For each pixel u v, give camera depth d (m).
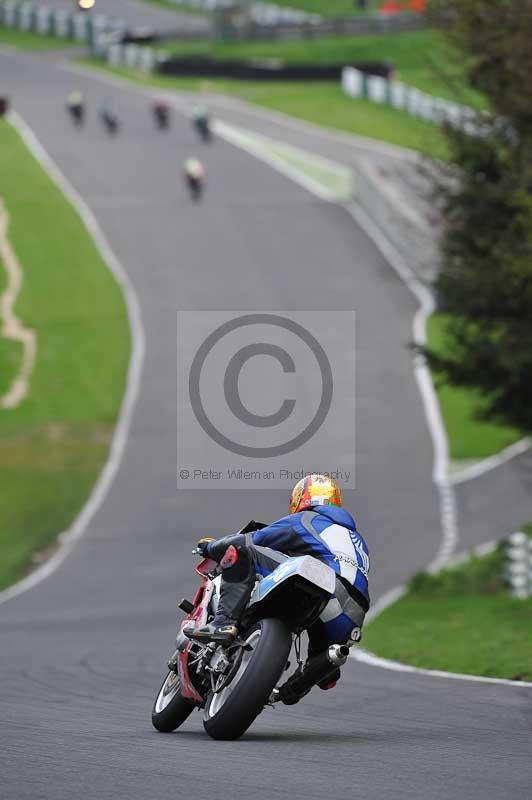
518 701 33.47
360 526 111.19
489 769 22.03
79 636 68.88
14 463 132.88
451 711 31.77
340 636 26.78
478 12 77.69
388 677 43.19
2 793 19.62
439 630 67.06
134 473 128.88
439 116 85.31
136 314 183.25
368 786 20.33
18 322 180.75
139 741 25.75
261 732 27.67
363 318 180.12
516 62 77.38
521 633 61.34
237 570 26.66
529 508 113.62
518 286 77.44
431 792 19.83
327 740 26.00
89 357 167.38
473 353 81.38
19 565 102.88
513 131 80.44
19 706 34.06
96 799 19.14
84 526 114.00
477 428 142.50
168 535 109.75
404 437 139.50
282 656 25.53
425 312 182.12
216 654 26.53
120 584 93.62
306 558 25.97
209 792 19.72
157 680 43.16
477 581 86.31
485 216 80.75
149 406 148.75
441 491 121.94
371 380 157.38
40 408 150.62
